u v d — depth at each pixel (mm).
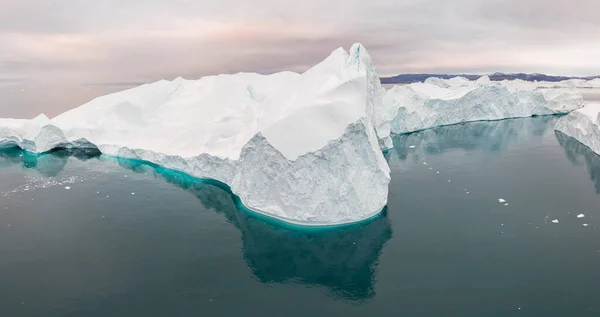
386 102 66000
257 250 23891
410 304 18312
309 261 22578
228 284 20266
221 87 48875
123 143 46594
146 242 24922
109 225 27578
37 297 19062
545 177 37438
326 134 26234
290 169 26234
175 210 30312
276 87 48312
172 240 25234
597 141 46812
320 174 26312
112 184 36781
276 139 26891
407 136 62156
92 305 18438
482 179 37156
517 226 26344
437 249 23406
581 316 17141
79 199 32781
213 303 18656
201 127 42562
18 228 27016
